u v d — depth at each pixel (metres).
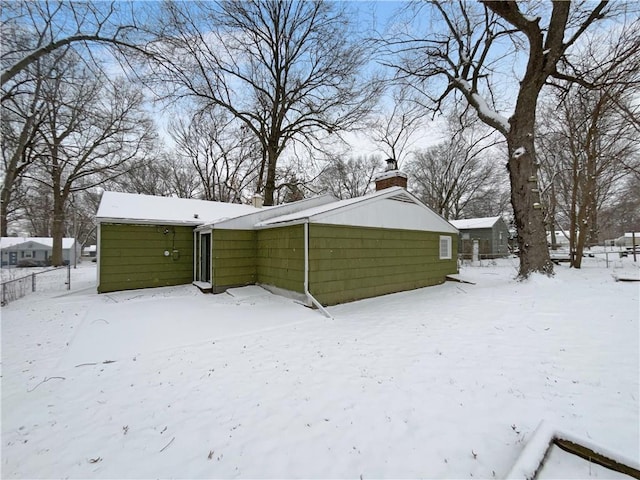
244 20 15.24
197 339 5.14
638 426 2.54
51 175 20.02
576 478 1.89
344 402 3.11
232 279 9.50
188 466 2.29
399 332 5.42
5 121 9.18
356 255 8.49
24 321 6.31
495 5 8.28
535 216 9.19
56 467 2.29
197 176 28.08
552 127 15.64
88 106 13.01
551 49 8.67
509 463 2.18
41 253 32.91
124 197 11.29
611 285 8.09
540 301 6.89
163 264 10.44
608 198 23.48
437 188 27.56
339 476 2.14
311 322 6.16
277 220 8.95
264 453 2.40
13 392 3.42
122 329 5.68
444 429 2.62
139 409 3.07
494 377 3.54
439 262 11.70
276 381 3.62
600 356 3.96
